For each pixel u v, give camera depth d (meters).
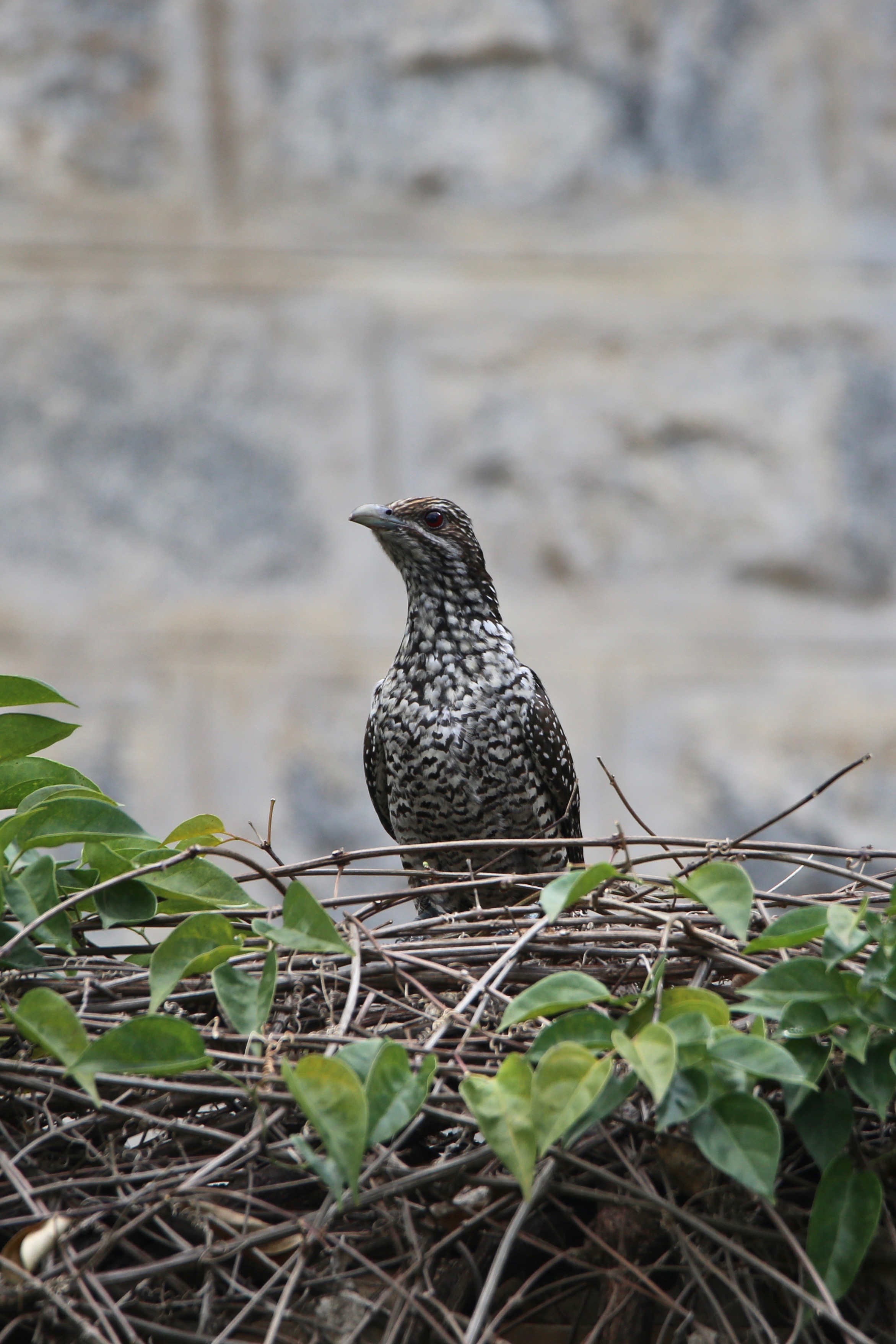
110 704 10.14
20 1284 3.92
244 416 10.59
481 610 7.94
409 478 10.62
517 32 11.09
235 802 10.09
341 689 10.32
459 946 4.79
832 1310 3.73
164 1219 4.18
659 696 10.41
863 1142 4.28
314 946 4.24
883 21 11.27
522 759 7.73
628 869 4.97
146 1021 4.06
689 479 10.71
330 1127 3.78
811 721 10.38
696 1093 3.88
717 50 11.23
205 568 10.41
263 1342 4.04
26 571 10.26
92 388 10.52
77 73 10.80
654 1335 4.14
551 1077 3.88
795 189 11.13
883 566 10.72
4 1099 4.41
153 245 10.73
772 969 4.17
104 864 4.71
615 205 11.05
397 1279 3.98
